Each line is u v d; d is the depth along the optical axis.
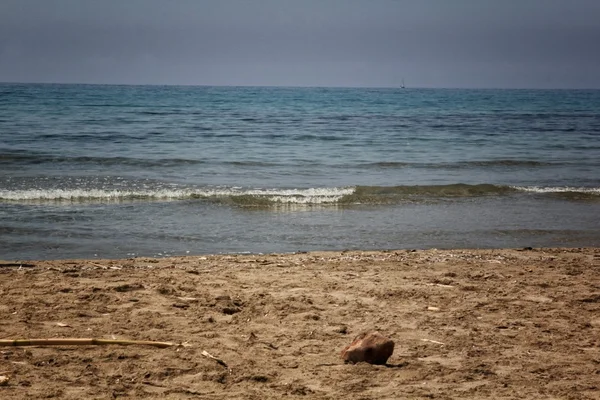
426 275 9.68
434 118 59.91
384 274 9.67
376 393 5.19
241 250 12.08
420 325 7.18
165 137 34.31
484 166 26.02
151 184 19.53
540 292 8.78
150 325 6.89
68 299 7.80
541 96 169.00
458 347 6.44
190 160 24.95
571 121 57.53
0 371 5.45
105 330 6.67
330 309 7.73
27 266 9.81
